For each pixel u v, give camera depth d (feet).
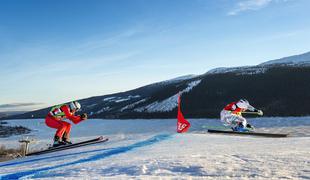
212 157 20.92
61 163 25.94
